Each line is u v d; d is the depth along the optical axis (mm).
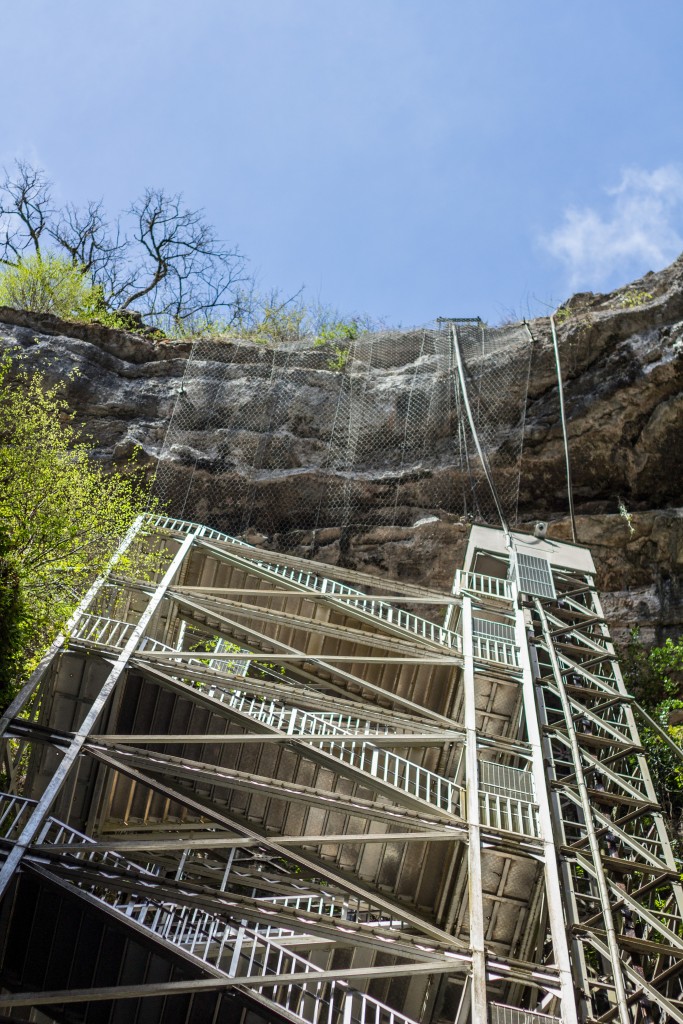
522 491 28172
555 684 18469
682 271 28562
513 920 16109
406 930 16234
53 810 16641
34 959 12000
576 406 27969
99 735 15516
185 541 21125
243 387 29891
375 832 16609
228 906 12016
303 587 21562
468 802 15016
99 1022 11789
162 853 17609
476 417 28891
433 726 16828
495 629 20531
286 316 34250
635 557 26125
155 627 20672
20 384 28531
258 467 28609
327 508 28203
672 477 27469
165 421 28953
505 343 30094
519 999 15969
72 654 16531
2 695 14938
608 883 13812
